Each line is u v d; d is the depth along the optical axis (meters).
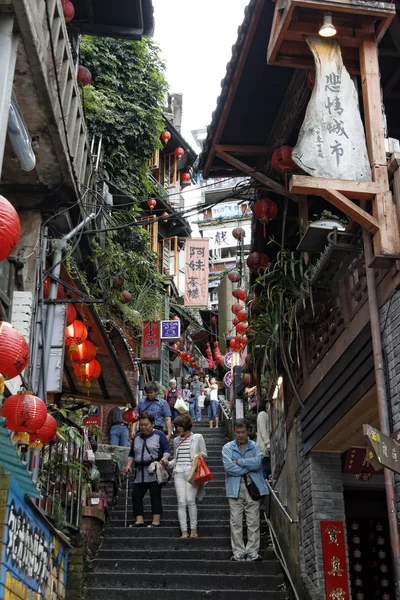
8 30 6.16
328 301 8.22
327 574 8.19
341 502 8.67
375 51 7.18
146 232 19.94
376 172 6.62
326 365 8.27
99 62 18.47
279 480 10.81
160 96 19.36
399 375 6.04
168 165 27.80
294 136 9.88
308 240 7.39
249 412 16.22
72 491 8.54
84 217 10.04
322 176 6.57
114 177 18.33
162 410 12.02
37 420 5.95
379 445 4.62
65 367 10.77
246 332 10.49
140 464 10.44
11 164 8.41
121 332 15.85
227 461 9.66
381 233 6.34
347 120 6.87
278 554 9.68
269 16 8.26
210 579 8.78
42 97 7.41
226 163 10.80
